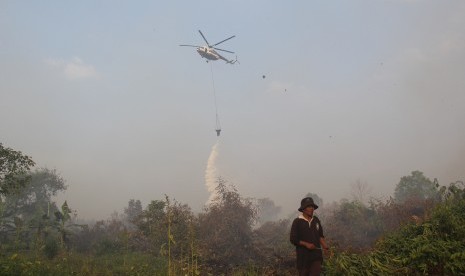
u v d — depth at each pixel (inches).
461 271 266.1
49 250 576.7
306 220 254.5
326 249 257.1
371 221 722.2
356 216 730.2
